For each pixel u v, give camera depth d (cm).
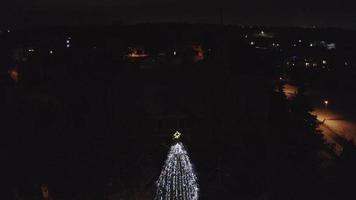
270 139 2308
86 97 2547
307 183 2106
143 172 2334
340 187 2011
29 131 2136
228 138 2519
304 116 2367
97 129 2222
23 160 1992
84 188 2053
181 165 2253
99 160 2105
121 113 2609
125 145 2245
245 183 2220
